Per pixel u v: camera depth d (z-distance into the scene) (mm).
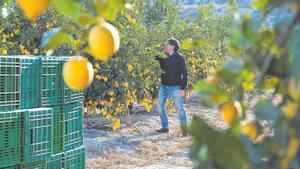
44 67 5707
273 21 988
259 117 990
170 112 15008
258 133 1021
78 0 1214
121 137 10734
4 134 5211
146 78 11938
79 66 1193
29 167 5492
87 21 1215
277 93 1053
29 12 1131
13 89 5387
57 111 5957
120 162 9180
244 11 1154
